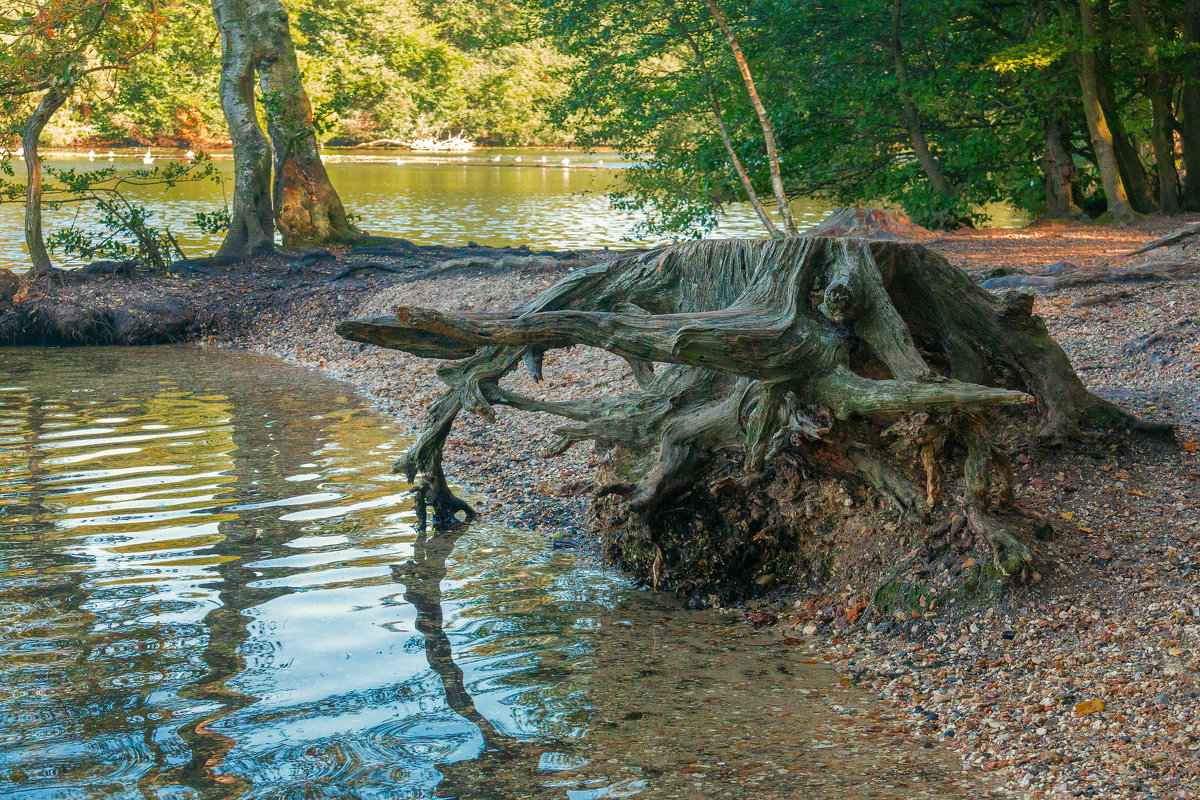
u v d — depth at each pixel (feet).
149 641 19.98
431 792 14.88
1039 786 14.80
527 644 20.24
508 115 258.57
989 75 75.46
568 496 30.01
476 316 22.61
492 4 252.62
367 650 19.77
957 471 22.03
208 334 58.95
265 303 61.52
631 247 84.58
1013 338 24.52
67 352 54.75
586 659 19.56
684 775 15.33
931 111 75.72
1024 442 24.94
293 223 75.87
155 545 25.48
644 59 83.87
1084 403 25.02
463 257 66.49
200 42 169.27
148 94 196.95
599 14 82.64
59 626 20.61
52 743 16.11
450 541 26.50
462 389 26.37
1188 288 41.16
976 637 19.26
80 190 68.64
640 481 23.45
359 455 34.27
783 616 21.79
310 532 26.73
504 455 34.40
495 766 15.58
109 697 17.69
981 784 15.01
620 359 42.65
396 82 240.12
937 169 79.71
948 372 24.61
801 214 117.50
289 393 44.37
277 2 76.48
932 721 16.90
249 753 15.89
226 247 72.74
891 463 21.89
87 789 14.87
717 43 80.59
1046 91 75.56
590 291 24.59
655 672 19.01
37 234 62.80
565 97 88.07
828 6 76.54
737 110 78.18
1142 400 28.37
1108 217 74.74
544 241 89.97
